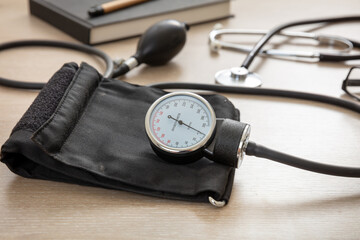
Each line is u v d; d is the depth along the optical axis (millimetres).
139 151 623
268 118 764
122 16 1006
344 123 758
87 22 977
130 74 891
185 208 575
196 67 933
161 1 1103
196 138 594
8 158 587
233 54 998
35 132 555
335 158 674
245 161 659
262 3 1276
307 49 1019
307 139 714
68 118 612
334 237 538
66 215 559
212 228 545
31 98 806
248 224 553
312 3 1277
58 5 1068
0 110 763
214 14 1142
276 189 610
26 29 1055
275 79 894
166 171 595
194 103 627
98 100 690
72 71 709
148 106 705
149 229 541
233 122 592
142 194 586
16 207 568
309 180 628
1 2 1214
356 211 578
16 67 901
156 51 876
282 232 543
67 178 601
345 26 1142
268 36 981
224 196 575
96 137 625
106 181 587
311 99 814
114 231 537
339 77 910
